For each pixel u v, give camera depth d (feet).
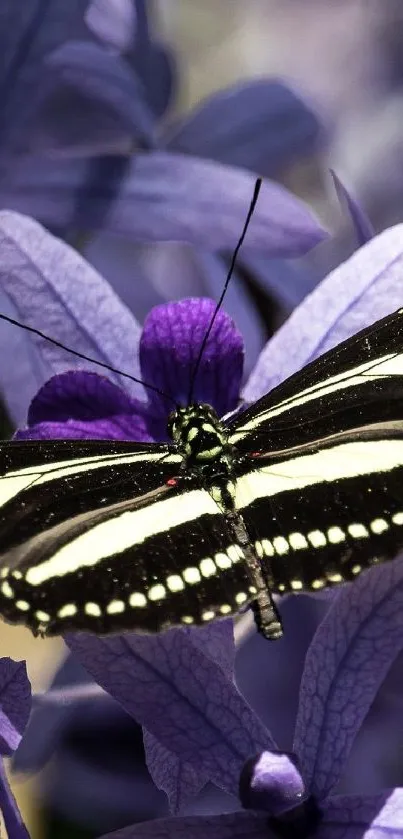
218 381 0.85
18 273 0.84
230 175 0.91
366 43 1.41
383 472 0.81
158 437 0.85
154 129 0.97
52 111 0.96
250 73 1.51
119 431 0.84
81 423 0.84
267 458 0.83
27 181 0.94
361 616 0.79
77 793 0.98
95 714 0.96
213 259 0.98
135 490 0.82
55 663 0.99
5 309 0.86
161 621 0.77
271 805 0.77
